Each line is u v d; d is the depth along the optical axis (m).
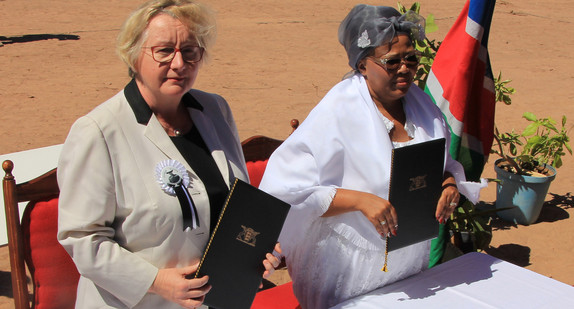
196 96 2.38
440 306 2.60
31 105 9.48
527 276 2.91
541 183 5.61
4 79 11.07
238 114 9.33
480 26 3.58
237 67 12.67
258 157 3.52
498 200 5.93
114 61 12.84
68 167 1.99
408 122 2.69
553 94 11.30
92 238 1.99
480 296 2.70
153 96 2.13
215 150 2.27
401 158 2.37
